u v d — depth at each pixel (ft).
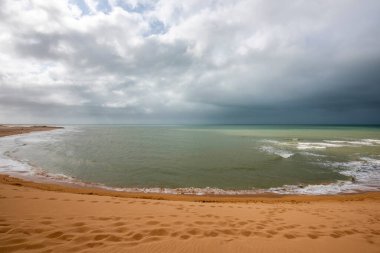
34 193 22.26
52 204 17.85
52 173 45.29
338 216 18.92
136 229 13.12
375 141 111.86
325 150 79.71
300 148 85.92
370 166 53.52
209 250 10.86
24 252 9.71
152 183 40.11
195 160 61.87
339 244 12.21
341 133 186.91
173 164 56.44
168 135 177.68
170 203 21.91
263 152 76.33
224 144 104.17
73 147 89.92
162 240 11.68
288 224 15.66
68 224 13.35
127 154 72.59
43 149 81.20
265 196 33.37
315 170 49.85
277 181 41.83
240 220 16.22
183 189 36.70
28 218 13.98
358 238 13.24
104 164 55.88
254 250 11.10
